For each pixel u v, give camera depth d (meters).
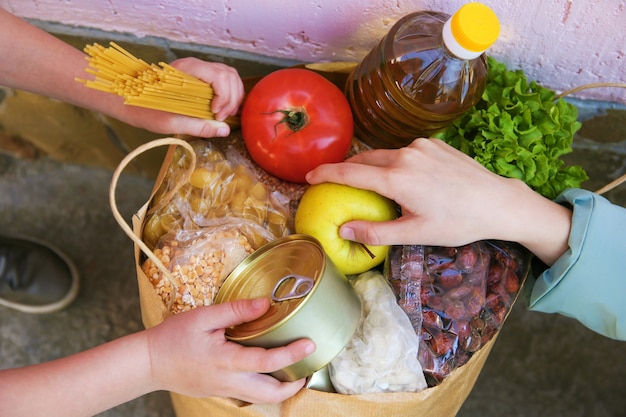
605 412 0.81
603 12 0.56
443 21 0.56
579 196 0.57
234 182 0.60
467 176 0.54
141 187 0.85
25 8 0.64
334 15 0.60
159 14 0.62
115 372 0.51
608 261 0.56
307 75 0.58
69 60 0.58
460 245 0.55
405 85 0.56
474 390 0.82
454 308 0.56
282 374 0.52
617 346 0.82
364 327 0.55
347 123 0.58
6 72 0.58
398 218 0.55
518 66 0.63
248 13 0.61
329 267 0.50
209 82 0.56
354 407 0.52
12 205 0.84
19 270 0.78
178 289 0.56
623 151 0.71
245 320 0.50
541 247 0.56
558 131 0.60
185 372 0.51
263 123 0.57
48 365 0.51
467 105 0.58
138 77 0.50
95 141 0.80
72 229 0.83
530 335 0.82
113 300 0.82
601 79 0.63
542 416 0.81
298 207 0.57
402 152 0.54
